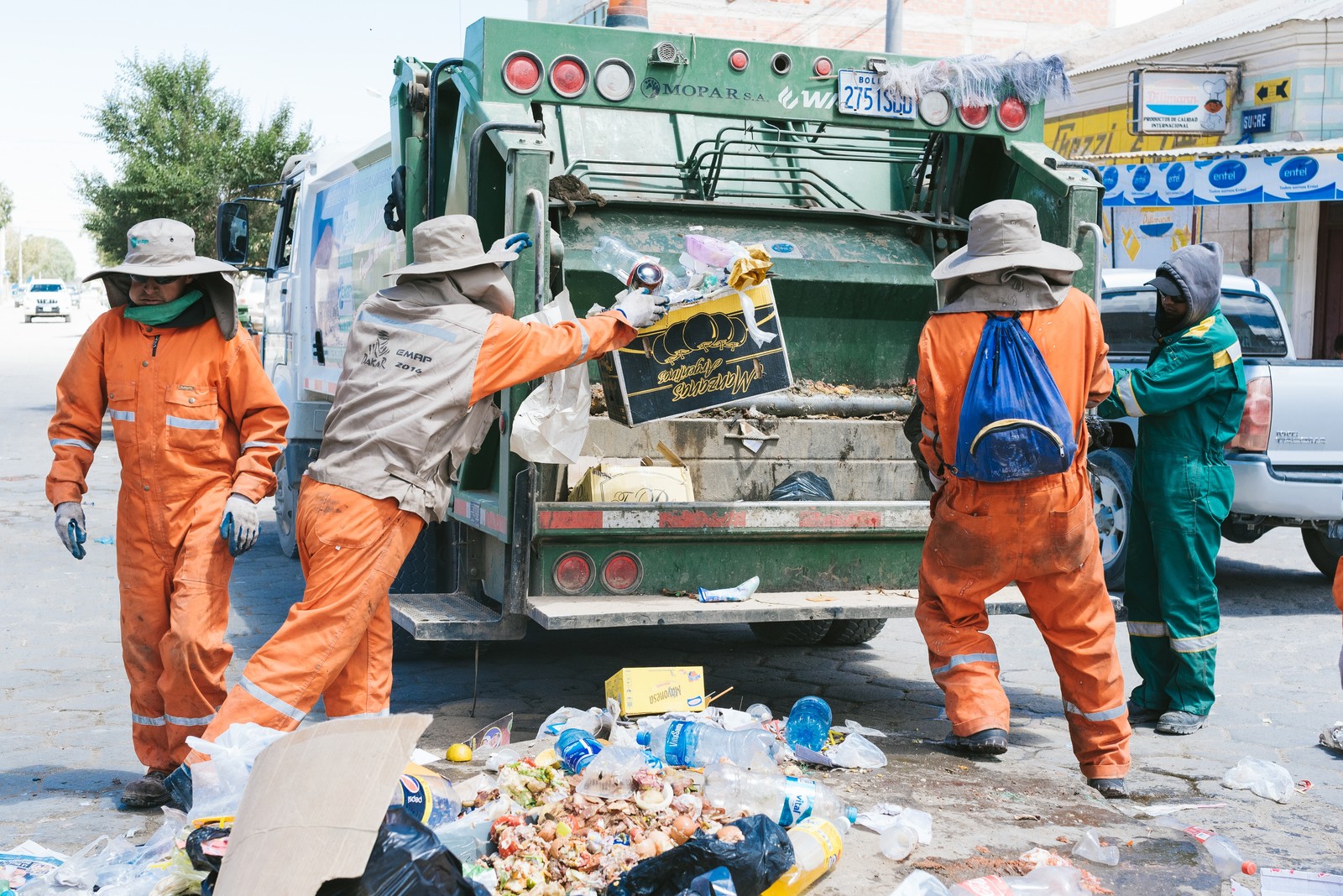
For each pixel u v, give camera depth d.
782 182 6.23
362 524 3.88
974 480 4.22
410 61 5.88
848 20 17.47
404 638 6.55
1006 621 7.67
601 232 5.46
